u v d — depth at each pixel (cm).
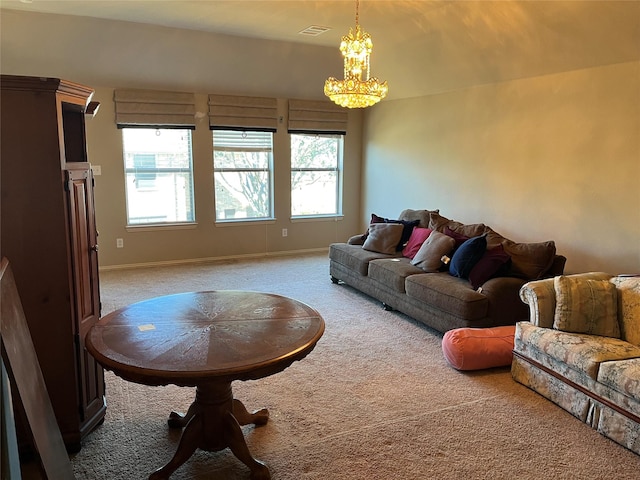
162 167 628
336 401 285
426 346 371
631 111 367
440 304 378
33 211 215
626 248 379
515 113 470
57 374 227
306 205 735
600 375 246
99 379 257
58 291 223
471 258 394
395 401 285
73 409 232
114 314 239
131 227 615
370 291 480
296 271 612
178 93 609
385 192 698
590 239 407
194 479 216
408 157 640
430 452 234
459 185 552
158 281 554
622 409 236
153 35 501
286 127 689
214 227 666
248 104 652
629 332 280
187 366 181
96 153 582
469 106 527
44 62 508
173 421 254
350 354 354
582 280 297
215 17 448
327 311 454
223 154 661
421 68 545
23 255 216
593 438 246
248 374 183
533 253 380
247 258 684
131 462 226
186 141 636
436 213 507
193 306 253
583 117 404
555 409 275
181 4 408
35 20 450
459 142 546
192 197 647
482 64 473
